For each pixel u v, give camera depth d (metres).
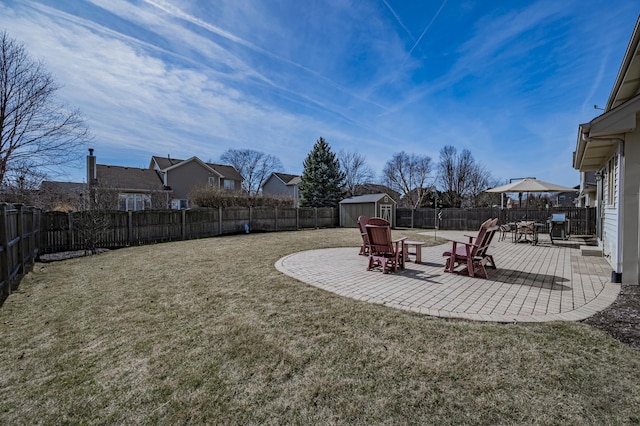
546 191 10.96
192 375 2.23
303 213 18.86
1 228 4.34
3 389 2.09
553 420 1.71
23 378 2.22
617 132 4.46
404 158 40.59
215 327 3.10
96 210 9.36
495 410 1.80
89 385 2.12
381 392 2.00
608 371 2.18
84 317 3.44
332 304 3.79
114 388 2.09
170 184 25.84
